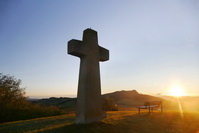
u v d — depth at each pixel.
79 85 7.53
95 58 7.95
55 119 11.12
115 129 6.70
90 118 7.16
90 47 7.79
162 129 7.59
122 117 9.62
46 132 6.61
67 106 31.36
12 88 24.23
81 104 7.21
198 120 9.38
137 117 9.72
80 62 7.81
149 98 61.62
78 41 7.36
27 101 24.44
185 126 8.24
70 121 9.34
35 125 9.50
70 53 7.36
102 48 8.52
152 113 11.48
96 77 7.76
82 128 6.42
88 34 7.87
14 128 9.44
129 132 6.64
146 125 7.95
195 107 25.25
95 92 7.57
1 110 16.59
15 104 20.92
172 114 10.91
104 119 8.31
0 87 22.88
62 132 6.27
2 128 9.81
